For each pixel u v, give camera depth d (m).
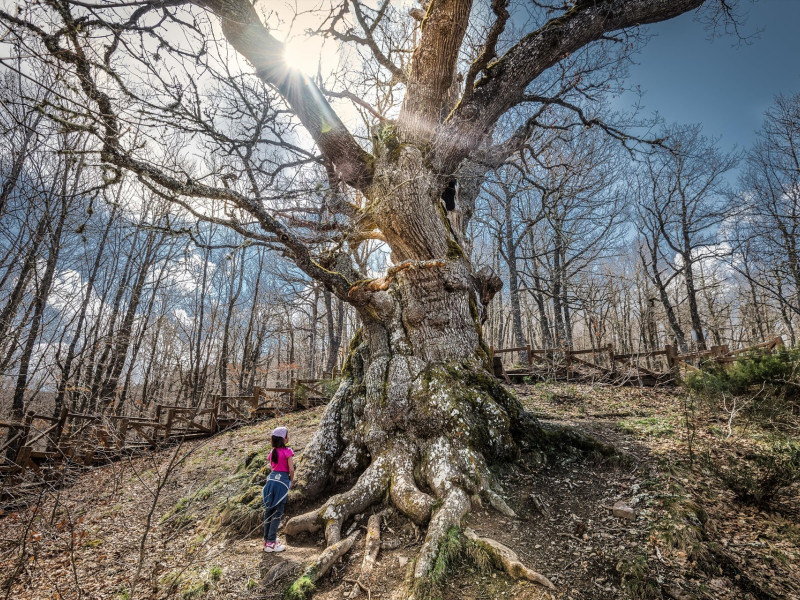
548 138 13.38
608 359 12.52
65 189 10.70
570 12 7.18
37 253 11.05
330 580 4.03
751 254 22.36
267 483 4.89
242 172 6.60
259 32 5.88
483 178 10.01
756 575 3.38
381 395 6.07
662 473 4.98
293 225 7.23
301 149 7.26
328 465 5.91
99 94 4.07
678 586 3.31
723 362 9.41
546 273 23.69
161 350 23.83
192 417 12.13
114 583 4.54
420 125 6.94
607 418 7.71
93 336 14.83
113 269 17.86
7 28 3.15
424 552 3.90
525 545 4.09
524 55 7.04
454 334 6.59
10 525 5.86
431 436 5.53
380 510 4.98
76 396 12.04
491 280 8.30
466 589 3.57
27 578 4.63
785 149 19.78
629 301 30.53
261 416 13.36
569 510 4.62
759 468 4.68
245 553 4.65
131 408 16.12
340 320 21.73
